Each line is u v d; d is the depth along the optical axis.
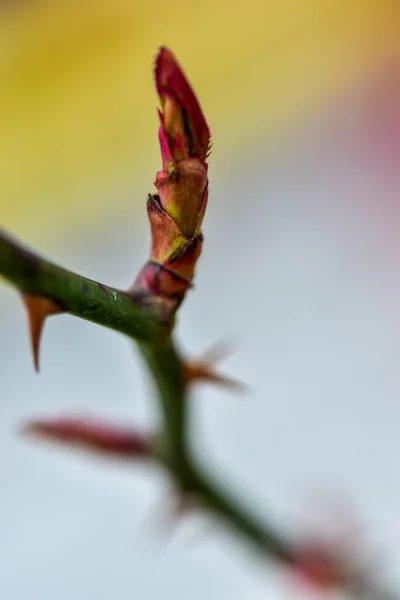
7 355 0.36
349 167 0.38
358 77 0.38
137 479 0.33
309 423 0.33
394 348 0.34
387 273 0.35
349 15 0.38
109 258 0.36
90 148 0.34
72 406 0.34
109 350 0.36
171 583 0.31
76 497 0.33
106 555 0.32
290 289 0.36
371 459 0.32
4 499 0.33
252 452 0.33
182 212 0.14
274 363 0.34
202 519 0.19
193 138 0.14
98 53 0.34
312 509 0.20
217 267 0.37
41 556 0.32
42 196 0.34
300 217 0.38
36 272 0.14
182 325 0.36
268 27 0.37
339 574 0.19
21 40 0.34
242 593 0.30
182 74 0.14
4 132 0.34
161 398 0.17
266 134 0.38
